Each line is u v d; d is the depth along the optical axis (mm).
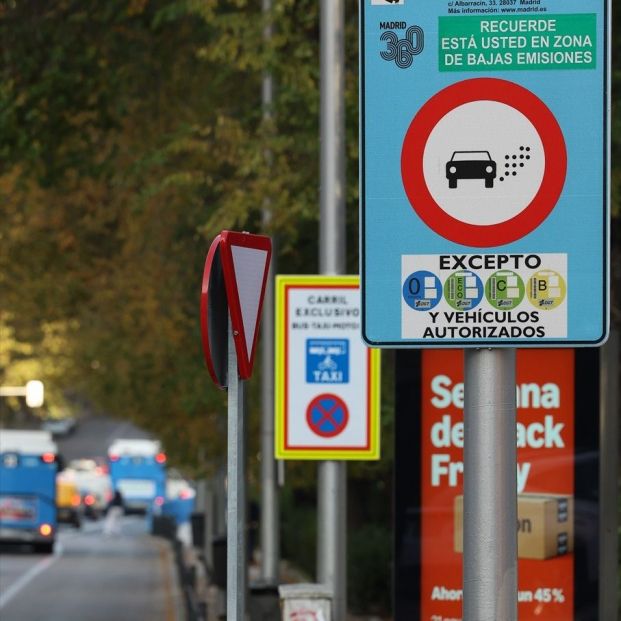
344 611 35688
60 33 58375
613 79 42188
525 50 17609
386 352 50812
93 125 60812
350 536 75562
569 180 17516
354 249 49969
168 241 68562
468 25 17656
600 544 31469
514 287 17484
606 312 17422
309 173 48375
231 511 18938
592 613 31500
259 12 48938
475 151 17594
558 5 17609
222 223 48062
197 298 69938
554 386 31672
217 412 74438
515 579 16766
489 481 17000
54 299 82250
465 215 17547
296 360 35375
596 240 17484
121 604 85312
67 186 69188
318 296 35375
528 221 17484
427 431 31875
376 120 17672
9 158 59438
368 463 54562
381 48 17719
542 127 17562
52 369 175000
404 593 31766
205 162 53219
